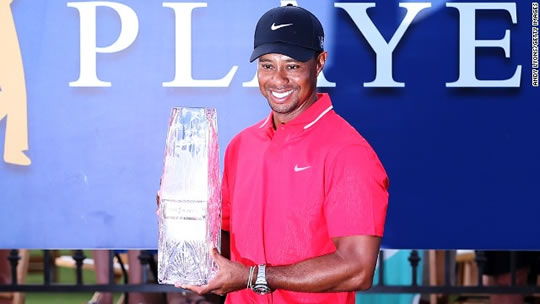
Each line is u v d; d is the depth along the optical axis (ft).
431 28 35.78
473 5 35.65
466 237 36.22
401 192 36.09
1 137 36.09
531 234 36.14
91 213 36.40
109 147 36.27
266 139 28.27
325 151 26.76
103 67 36.09
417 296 54.80
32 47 35.94
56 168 36.22
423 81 35.86
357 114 35.96
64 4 35.88
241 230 28.17
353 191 26.18
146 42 36.01
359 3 35.73
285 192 27.14
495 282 50.34
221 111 36.17
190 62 36.01
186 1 35.91
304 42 26.71
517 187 36.06
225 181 29.91
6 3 35.81
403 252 52.95
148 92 36.14
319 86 35.91
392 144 36.01
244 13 35.94
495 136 35.96
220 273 26.12
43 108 36.09
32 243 36.35
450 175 36.06
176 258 26.55
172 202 26.48
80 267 43.80
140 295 53.16
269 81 27.22
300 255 27.07
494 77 35.88
